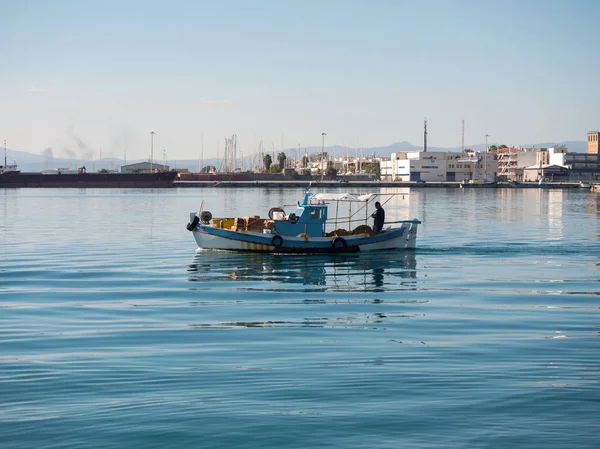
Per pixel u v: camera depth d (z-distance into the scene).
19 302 28.16
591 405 15.09
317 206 46.47
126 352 19.66
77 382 16.78
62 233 62.09
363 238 46.44
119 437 13.59
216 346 20.38
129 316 25.23
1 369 17.88
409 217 87.88
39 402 15.41
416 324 23.62
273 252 45.34
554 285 32.81
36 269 38.34
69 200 135.62
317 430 13.88
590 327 23.00
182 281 34.16
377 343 20.69
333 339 21.28
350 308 26.84
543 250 48.47
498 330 22.56
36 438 13.55
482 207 114.44
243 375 17.30
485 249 48.91
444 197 162.38
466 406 15.06
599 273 37.00
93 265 40.09
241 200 137.12
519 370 17.67
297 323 23.89
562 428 13.91
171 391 16.11
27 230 65.44
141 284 33.22
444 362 18.42
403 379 16.92
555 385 16.42
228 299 29.02
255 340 21.19
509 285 32.84
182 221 78.12
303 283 33.56
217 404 15.26
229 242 46.00
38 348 20.16
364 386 16.39
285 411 14.82
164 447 13.17
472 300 28.69
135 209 103.88
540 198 157.00
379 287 32.31
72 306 27.27
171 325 23.58
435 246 51.03
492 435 13.60
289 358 18.92
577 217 88.44
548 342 20.73
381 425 14.09
